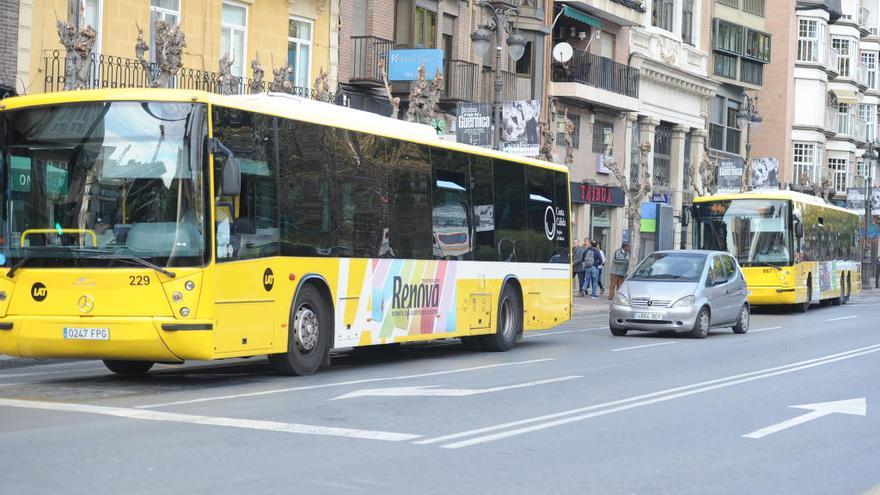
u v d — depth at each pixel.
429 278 21.66
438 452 11.29
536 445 11.93
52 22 29.11
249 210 16.88
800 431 13.50
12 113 16.53
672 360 22.41
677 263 30.42
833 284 51.12
